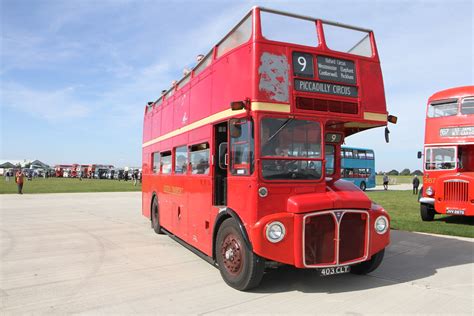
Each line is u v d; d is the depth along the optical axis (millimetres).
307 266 5504
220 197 7043
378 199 25516
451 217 15398
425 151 14281
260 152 5613
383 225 6184
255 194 5551
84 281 6539
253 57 5762
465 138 13312
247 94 5828
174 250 9148
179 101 9555
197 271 7195
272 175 5672
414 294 5758
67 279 6660
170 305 5336
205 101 7605
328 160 7191
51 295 5805
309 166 5980
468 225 12820
